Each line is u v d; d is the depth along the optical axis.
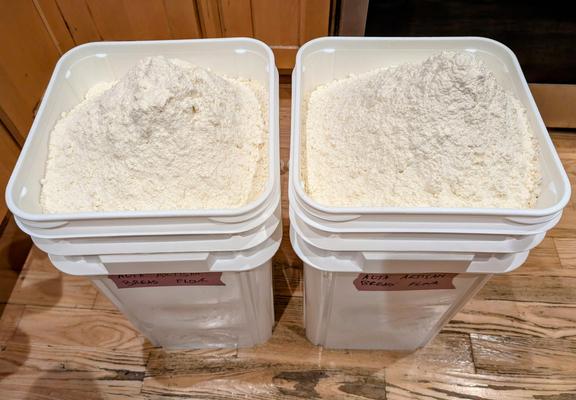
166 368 0.97
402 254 0.61
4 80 0.96
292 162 0.59
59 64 0.72
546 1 0.97
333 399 0.93
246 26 1.18
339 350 0.99
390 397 0.93
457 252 0.60
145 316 0.83
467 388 0.94
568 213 1.17
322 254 0.63
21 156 0.61
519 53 1.09
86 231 0.56
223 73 0.80
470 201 0.60
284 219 1.13
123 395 0.94
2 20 0.94
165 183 0.61
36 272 1.10
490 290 1.05
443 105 0.59
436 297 0.75
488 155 0.60
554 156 0.59
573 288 1.06
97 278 0.68
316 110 0.76
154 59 0.61
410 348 0.98
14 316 1.04
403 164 0.61
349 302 0.78
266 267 0.72
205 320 0.85
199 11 1.13
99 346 1.00
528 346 0.98
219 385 0.95
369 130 0.64
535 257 1.10
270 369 0.97
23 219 0.55
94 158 0.63
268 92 0.74
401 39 0.75
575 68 1.12
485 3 0.99
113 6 1.09
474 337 1.00
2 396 0.94
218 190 0.63
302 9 1.12
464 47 0.76
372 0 1.01
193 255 0.61
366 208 0.53
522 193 0.61
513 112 0.65
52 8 1.06
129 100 0.59
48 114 0.69
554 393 0.93
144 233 0.56
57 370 0.97
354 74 0.80
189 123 0.60
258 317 0.87
